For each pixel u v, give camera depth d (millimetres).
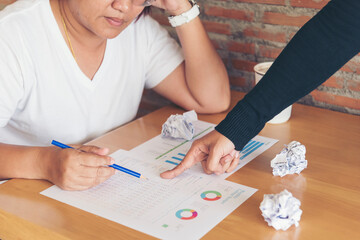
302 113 1469
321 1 1406
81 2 1170
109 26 1181
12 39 1219
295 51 1021
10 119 1359
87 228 934
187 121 1318
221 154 1092
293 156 1107
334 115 1449
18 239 1000
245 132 1089
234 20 1610
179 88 1506
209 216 958
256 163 1171
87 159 1062
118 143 1296
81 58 1330
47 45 1276
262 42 1577
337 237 896
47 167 1098
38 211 997
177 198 1024
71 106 1349
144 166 1166
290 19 1486
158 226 928
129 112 1520
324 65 1002
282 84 1040
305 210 979
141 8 1189
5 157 1136
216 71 1460
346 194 1035
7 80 1206
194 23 1417
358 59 1414
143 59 1505
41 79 1281
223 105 1484
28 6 1278
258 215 961
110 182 1099
